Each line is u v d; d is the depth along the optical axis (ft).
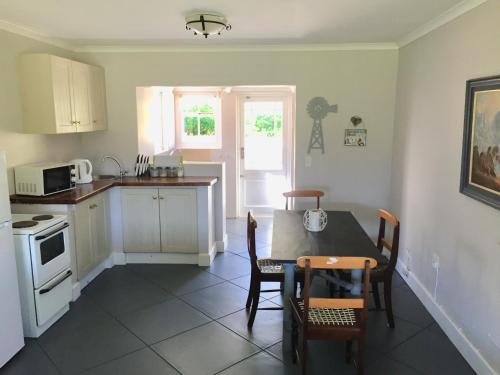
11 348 9.31
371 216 15.97
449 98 10.40
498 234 8.09
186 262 15.29
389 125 15.40
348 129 15.51
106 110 15.69
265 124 21.17
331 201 15.98
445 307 10.56
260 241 17.93
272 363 9.25
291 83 15.31
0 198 8.84
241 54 15.20
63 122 12.83
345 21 11.37
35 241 9.86
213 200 15.96
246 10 10.25
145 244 15.14
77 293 12.46
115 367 9.11
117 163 15.96
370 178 15.75
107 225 14.71
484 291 8.62
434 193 11.33
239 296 12.61
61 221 10.92
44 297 10.29
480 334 8.77
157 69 15.38
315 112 15.46
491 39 8.41
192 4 9.70
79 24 11.62
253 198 21.97
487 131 8.41
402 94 14.34
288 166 21.43
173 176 15.90
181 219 14.85
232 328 10.73
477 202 8.92
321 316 8.51
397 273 14.42
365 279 7.95
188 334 10.44
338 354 9.62
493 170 8.18
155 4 9.70
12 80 11.98
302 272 10.04
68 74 13.06
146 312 11.59
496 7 8.22
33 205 11.95
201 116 21.11
